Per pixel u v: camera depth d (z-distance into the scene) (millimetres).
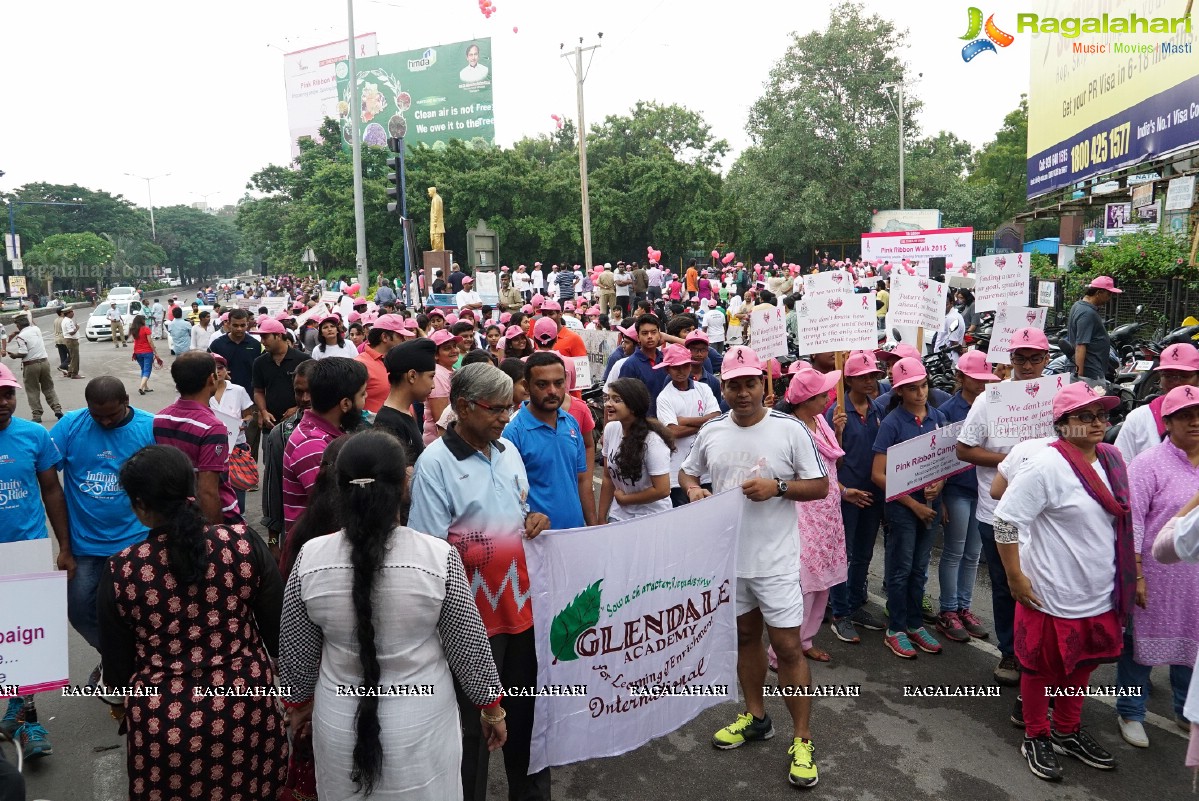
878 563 7215
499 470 3465
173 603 2785
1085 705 4773
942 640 5688
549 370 4008
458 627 2688
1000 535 4016
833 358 6539
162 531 2807
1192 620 4113
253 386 8000
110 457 4379
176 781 2760
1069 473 3898
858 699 4855
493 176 39844
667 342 8211
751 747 4383
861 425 5730
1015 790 3941
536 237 41531
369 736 2533
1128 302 14039
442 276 25594
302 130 61781
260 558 2953
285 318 13531
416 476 3357
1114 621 3980
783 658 4090
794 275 25094
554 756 3674
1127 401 8344
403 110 53438
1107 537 3924
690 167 43594
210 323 19750
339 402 4027
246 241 71562
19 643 3213
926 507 5273
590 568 3625
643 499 4855
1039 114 19406
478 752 3457
